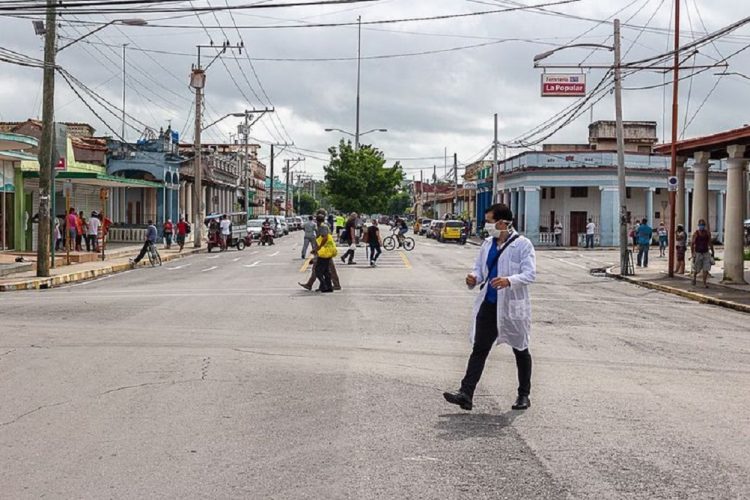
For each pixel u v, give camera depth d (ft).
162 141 167.22
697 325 50.24
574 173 185.06
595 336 42.93
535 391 28.25
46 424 23.21
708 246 77.05
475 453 20.59
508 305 24.50
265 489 17.76
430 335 41.55
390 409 25.21
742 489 18.10
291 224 278.46
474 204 290.35
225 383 28.91
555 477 18.76
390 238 147.13
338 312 50.90
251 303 55.62
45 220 76.84
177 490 17.70
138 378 29.68
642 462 20.02
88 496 17.35
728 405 26.63
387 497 17.30
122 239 151.02
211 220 143.74
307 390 27.86
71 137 152.25
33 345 37.06
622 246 94.22
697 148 86.12
